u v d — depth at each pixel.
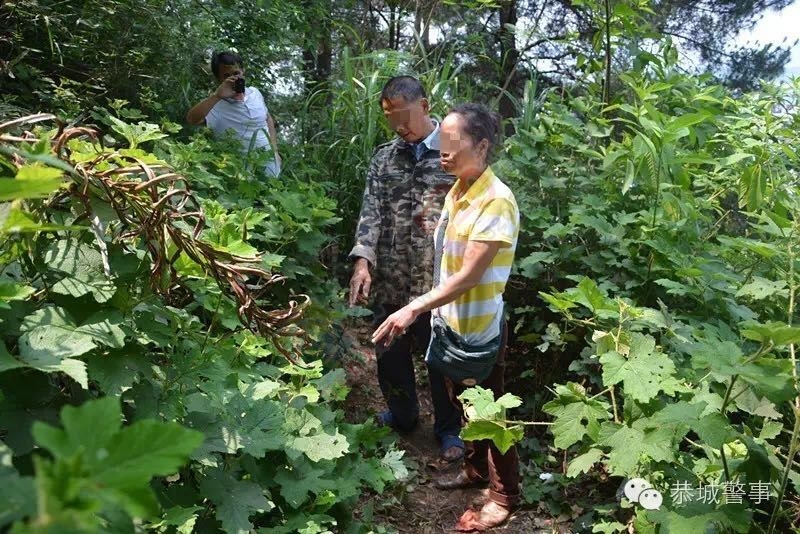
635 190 3.64
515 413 3.43
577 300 2.09
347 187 4.78
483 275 2.38
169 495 1.56
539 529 2.69
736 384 1.83
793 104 3.91
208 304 1.84
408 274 3.12
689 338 2.43
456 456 3.18
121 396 1.37
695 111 4.05
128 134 1.75
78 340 1.21
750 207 3.12
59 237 1.34
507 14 7.92
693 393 1.90
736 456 1.85
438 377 3.17
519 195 3.70
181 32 4.56
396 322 2.33
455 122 2.32
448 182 3.00
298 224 3.03
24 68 3.37
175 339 1.55
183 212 1.42
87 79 4.07
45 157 0.77
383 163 3.12
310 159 5.06
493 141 2.38
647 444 1.73
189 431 0.54
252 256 1.52
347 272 4.39
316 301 3.07
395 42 7.55
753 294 2.46
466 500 2.93
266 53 5.90
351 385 3.70
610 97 4.49
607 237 3.25
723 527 1.66
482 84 6.40
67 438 0.52
